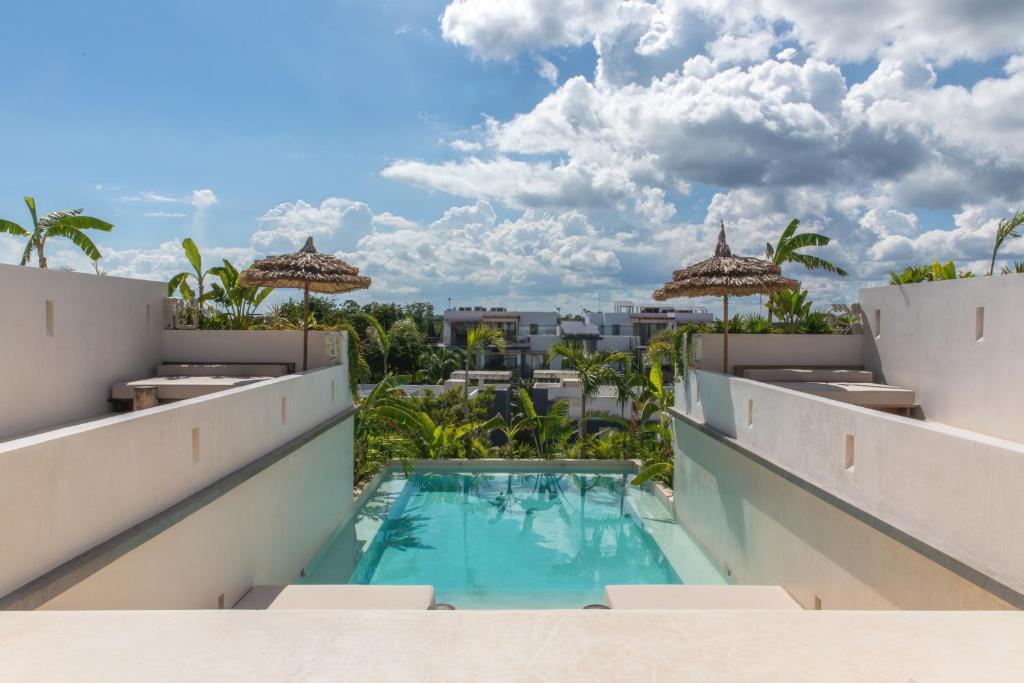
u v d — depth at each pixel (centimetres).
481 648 266
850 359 1104
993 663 256
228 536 632
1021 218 939
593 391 1741
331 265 1080
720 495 937
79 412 842
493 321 4712
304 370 1079
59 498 389
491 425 1769
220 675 242
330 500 1055
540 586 917
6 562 346
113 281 930
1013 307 749
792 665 254
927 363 911
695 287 1051
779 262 1352
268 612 301
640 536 1138
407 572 971
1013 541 375
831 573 601
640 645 270
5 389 707
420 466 1634
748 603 648
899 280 1175
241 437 670
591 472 1630
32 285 752
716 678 243
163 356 1081
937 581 446
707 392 1005
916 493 470
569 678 242
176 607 525
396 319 5003
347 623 290
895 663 256
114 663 252
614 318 5044
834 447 598
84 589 404
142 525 469
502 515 1279
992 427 780
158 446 504
